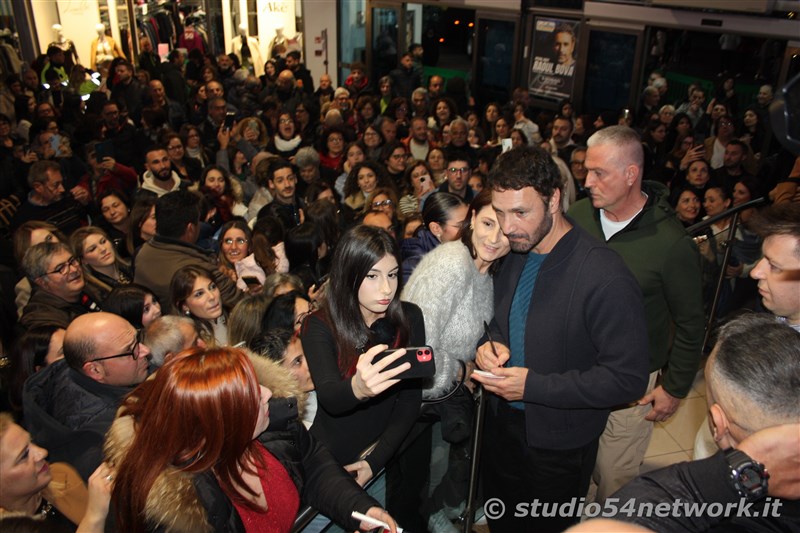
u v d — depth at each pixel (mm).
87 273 3818
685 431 3609
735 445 1408
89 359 2232
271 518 1604
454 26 11016
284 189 5109
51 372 2291
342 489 1709
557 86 9195
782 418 1302
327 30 12680
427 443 2221
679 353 2459
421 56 11250
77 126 7836
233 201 5539
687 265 2373
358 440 2064
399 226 4844
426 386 2168
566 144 7188
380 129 7660
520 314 2137
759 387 1320
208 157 7449
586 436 2139
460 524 2439
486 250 2096
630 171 2355
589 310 1931
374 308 1904
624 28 8078
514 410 2250
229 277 3699
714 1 6781
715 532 1199
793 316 1977
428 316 2102
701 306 2408
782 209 2002
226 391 1409
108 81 10625
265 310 2703
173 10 15719
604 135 2379
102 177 5879
